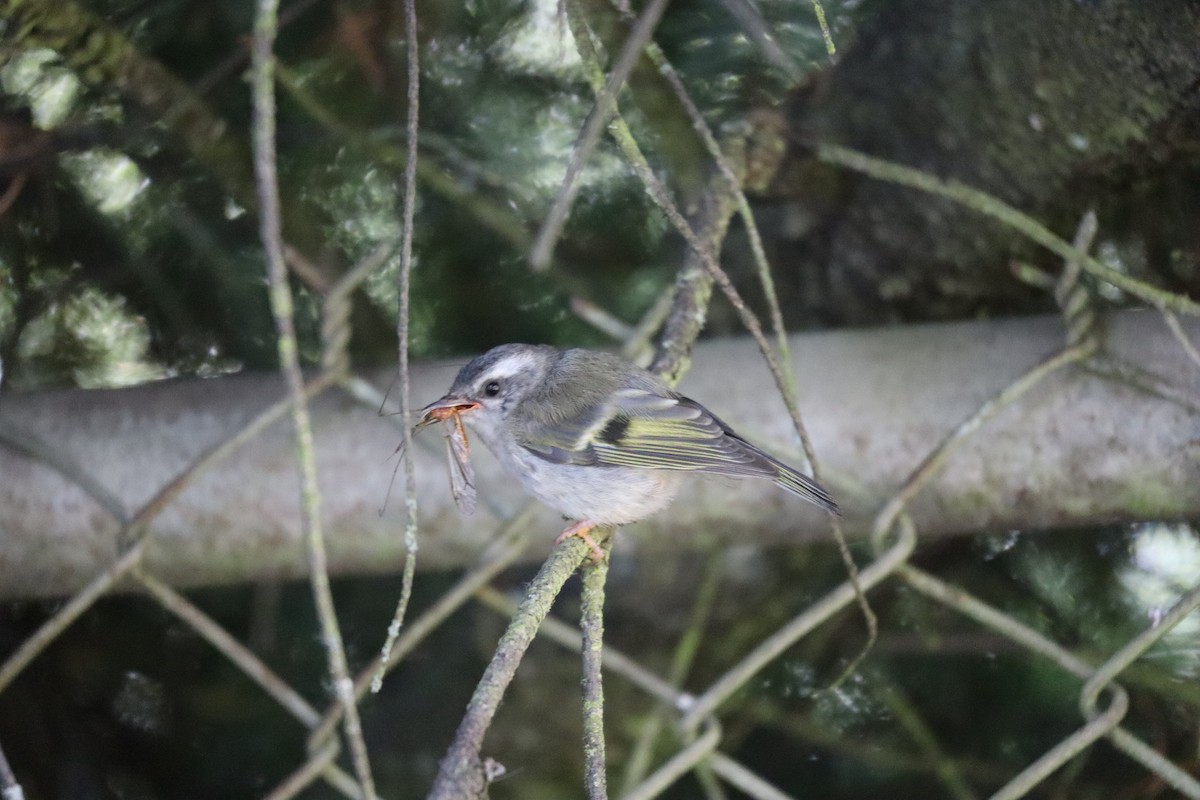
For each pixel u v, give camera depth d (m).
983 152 7.84
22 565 6.73
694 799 7.66
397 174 7.98
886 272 8.30
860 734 7.67
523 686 7.95
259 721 7.77
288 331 3.33
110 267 7.94
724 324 8.70
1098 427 6.71
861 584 6.70
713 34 7.53
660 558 8.04
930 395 6.86
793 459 6.98
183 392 6.89
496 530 7.16
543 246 3.74
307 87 7.73
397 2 7.43
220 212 7.98
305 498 3.49
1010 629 6.63
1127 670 7.30
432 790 4.18
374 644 7.91
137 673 7.87
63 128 7.62
